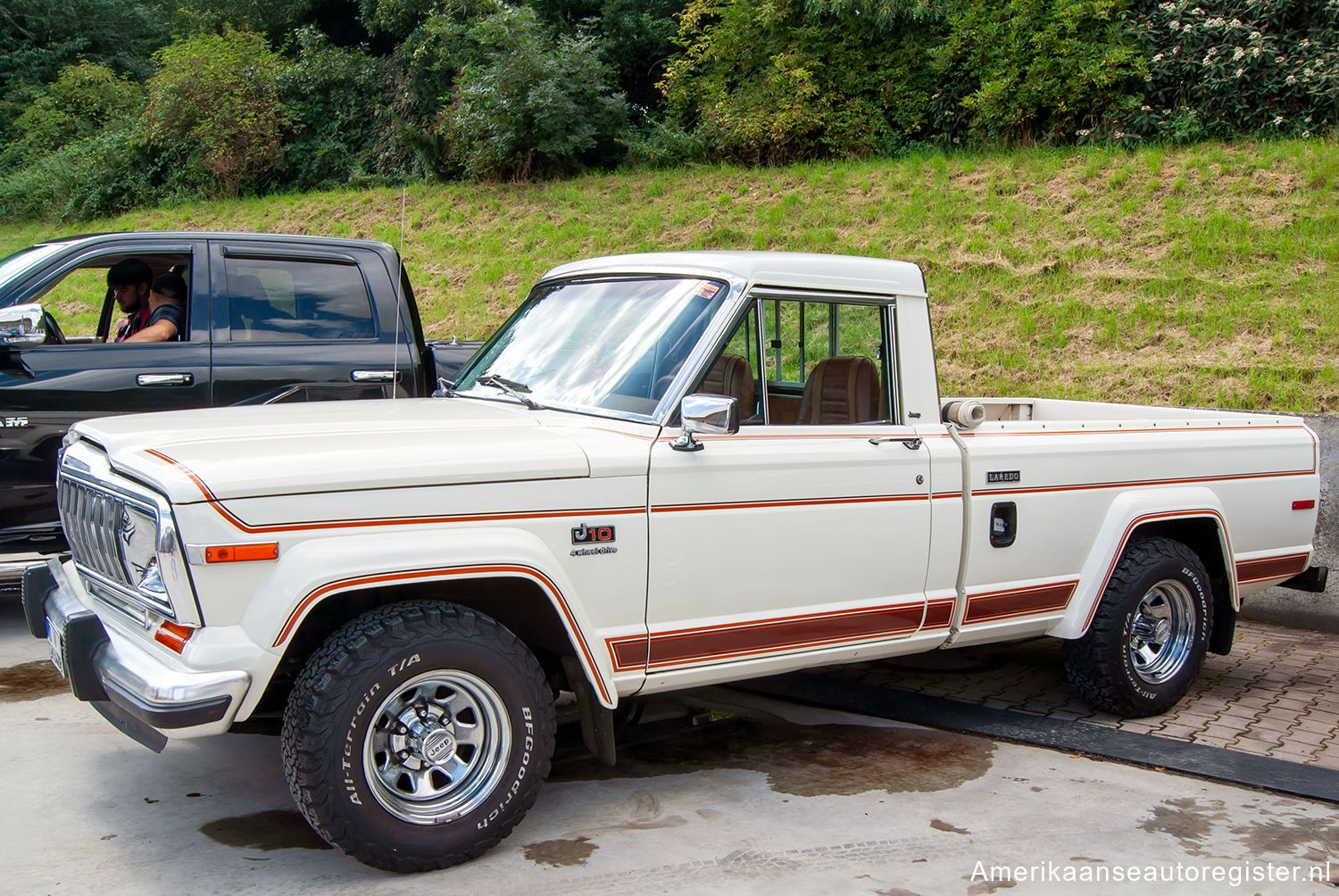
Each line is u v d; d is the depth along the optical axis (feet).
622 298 13.47
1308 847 11.50
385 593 10.79
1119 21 43.68
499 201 54.39
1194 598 15.88
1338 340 27.32
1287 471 17.40
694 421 11.12
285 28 86.48
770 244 39.93
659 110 62.75
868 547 12.98
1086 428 15.15
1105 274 32.65
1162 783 13.28
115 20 102.22
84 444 12.24
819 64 50.47
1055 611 14.88
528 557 10.53
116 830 11.38
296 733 9.71
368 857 9.99
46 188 76.54
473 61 62.39
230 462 9.73
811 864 10.87
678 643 11.76
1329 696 16.89
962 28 46.93
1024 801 12.61
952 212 38.99
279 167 69.97
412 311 21.95
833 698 16.37
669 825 11.76
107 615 11.30
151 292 20.15
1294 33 40.93
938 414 13.93
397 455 10.29
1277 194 34.50
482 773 10.68
